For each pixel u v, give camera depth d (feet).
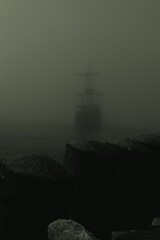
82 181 16.89
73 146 17.47
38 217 13.94
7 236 13.76
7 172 14.30
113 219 17.80
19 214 13.78
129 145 18.97
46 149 206.28
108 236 17.57
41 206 13.96
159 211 20.17
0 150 208.23
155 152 19.70
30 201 13.83
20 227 13.84
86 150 16.90
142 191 18.79
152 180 19.36
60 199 14.34
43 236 14.06
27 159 15.21
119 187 18.03
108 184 17.22
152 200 19.67
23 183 13.82
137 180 18.57
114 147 18.85
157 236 14.52
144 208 19.17
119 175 18.15
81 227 12.80
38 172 14.23
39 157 15.53
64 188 14.33
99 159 16.84
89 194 16.96
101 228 17.33
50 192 13.97
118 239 14.28
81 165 16.87
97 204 17.13
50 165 14.99
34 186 13.80
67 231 12.61
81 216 16.99
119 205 18.15
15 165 14.58
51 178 14.01
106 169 17.03
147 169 18.83
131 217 18.48
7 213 13.69
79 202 16.98
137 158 18.35
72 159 17.30
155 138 21.47
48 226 13.24
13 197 13.64
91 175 16.84
